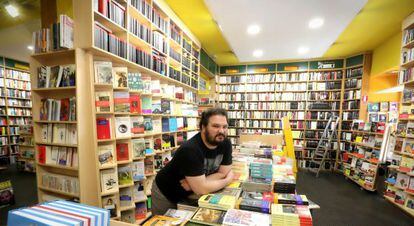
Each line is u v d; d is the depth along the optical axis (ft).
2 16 11.94
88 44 6.79
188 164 4.10
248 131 21.74
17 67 20.71
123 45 8.13
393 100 14.58
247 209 3.58
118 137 7.93
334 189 13.37
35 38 7.57
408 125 10.01
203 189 4.09
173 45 12.56
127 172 8.38
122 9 8.15
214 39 15.76
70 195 7.53
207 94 16.48
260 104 21.53
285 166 6.07
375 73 16.20
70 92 7.68
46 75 7.61
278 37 13.42
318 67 19.76
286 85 20.85
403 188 9.99
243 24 11.48
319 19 10.71
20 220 2.23
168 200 5.00
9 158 19.77
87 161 7.29
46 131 7.88
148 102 9.62
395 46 13.71
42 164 7.89
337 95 19.15
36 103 7.90
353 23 12.30
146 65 9.50
